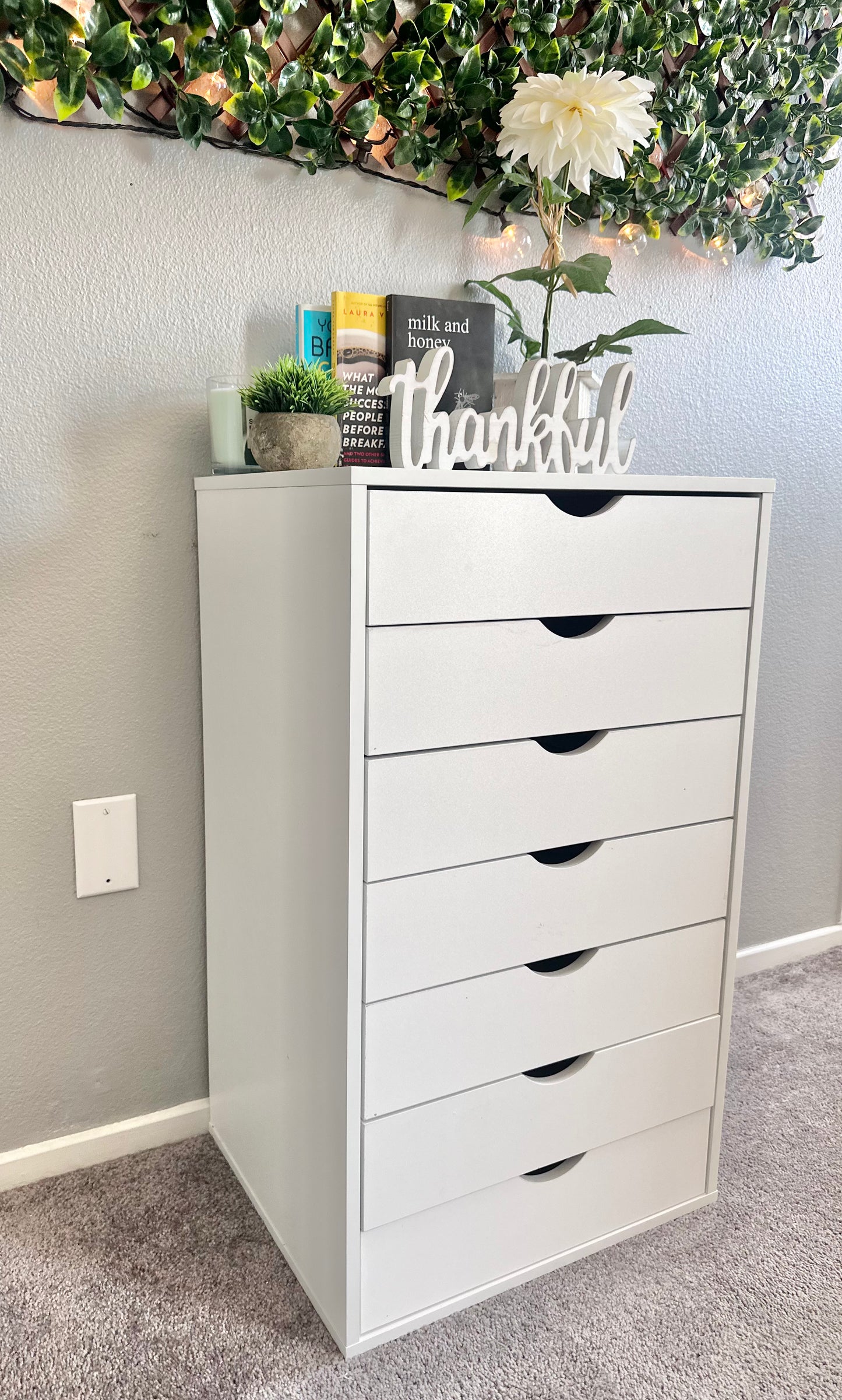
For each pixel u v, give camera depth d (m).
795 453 1.55
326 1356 0.89
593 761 0.93
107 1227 1.04
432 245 1.17
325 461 0.92
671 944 1.03
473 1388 0.86
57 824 1.07
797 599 1.60
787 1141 1.22
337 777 0.81
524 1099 0.95
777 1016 1.52
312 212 1.09
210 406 1.02
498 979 0.91
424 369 0.87
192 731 1.13
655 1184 1.08
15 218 0.94
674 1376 0.88
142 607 1.08
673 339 1.39
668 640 0.96
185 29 0.94
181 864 1.16
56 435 1.00
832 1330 0.93
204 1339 0.91
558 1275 1.00
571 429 0.97
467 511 0.81
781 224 1.39
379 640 0.78
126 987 1.15
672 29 1.19
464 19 1.07
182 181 1.01
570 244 1.28
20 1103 1.11
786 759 1.64
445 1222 0.93
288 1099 0.96
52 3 0.86
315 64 1.01
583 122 0.99
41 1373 0.87
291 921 0.92
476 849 0.87
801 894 1.73
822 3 1.29
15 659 1.02
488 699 0.85
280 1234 1.01
